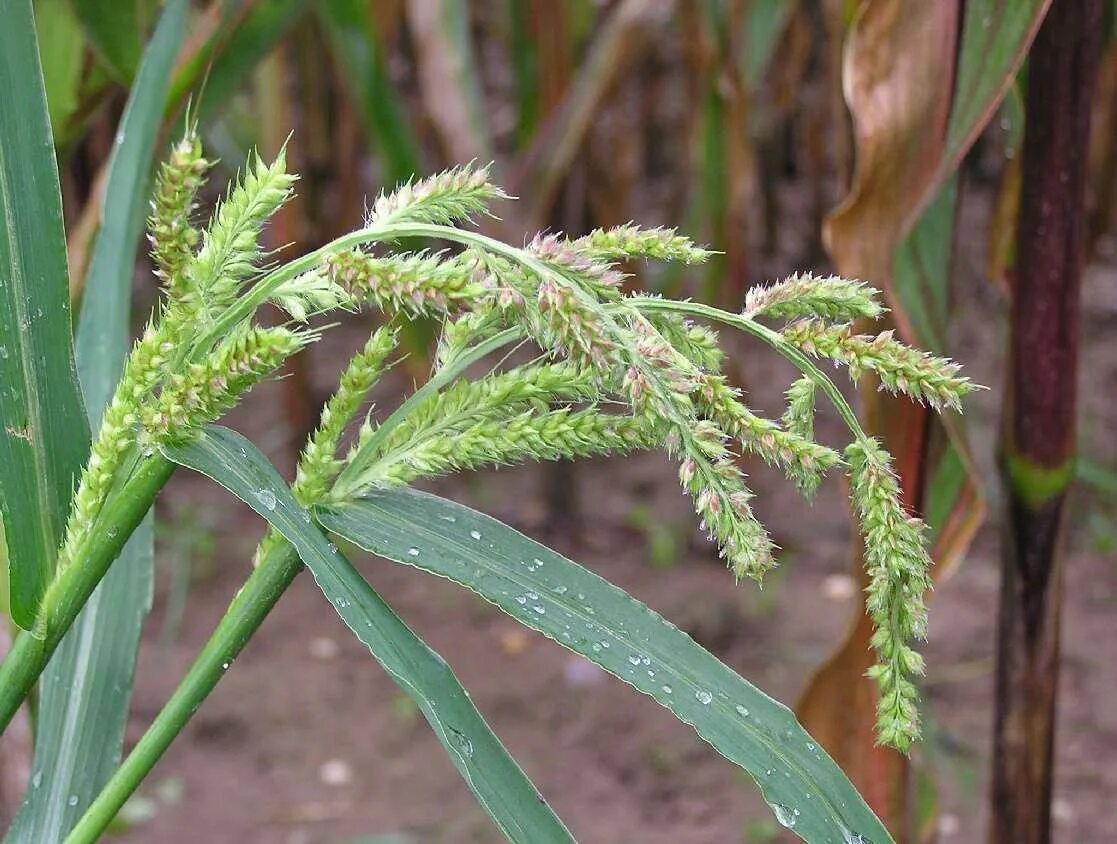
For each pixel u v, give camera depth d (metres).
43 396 0.36
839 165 0.65
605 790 1.05
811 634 1.25
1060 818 0.99
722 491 0.31
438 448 0.35
